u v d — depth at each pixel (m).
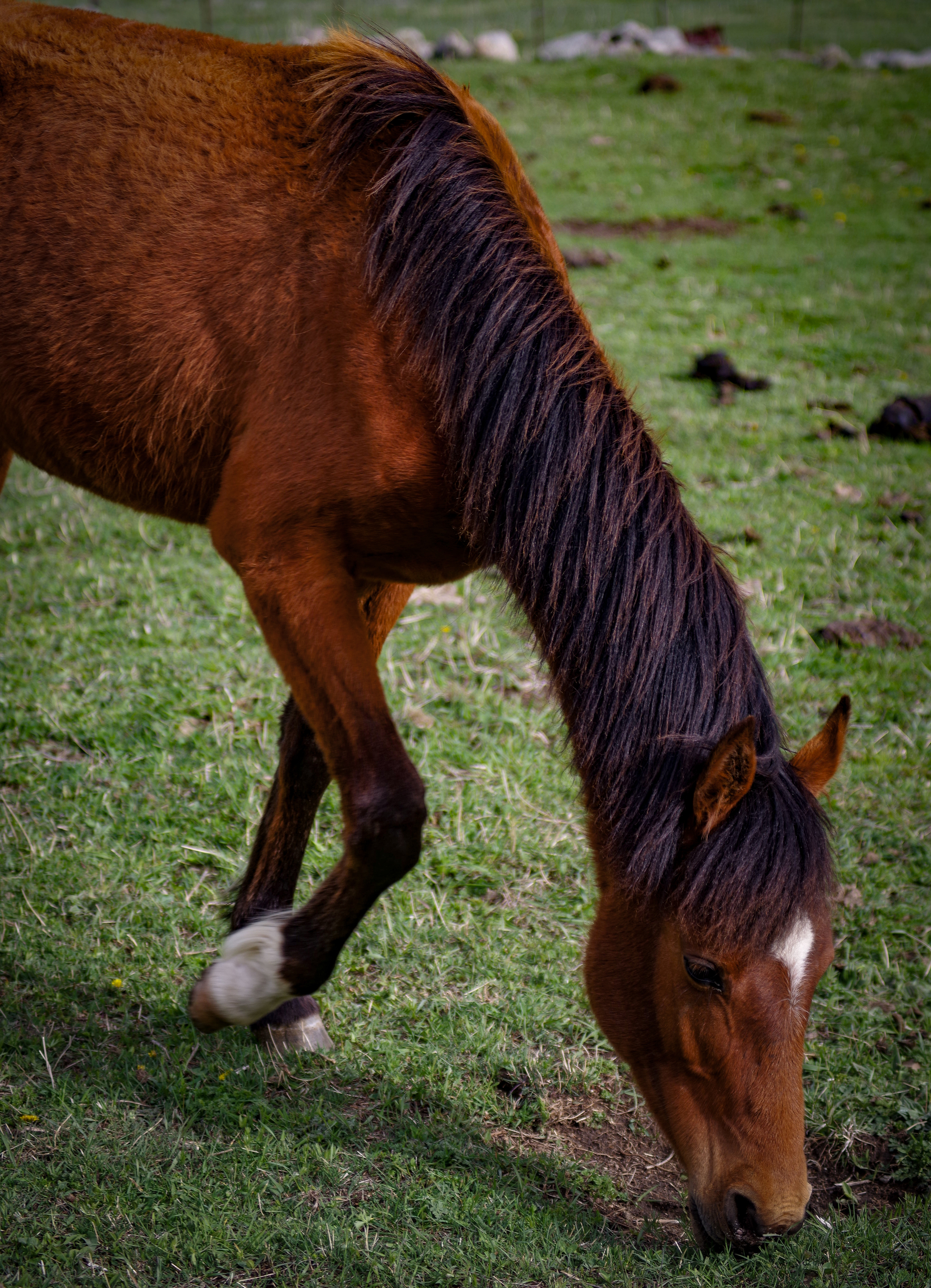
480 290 2.38
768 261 10.54
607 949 2.30
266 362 2.44
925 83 16.36
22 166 2.65
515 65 17.47
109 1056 2.73
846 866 3.63
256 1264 2.20
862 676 4.61
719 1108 2.07
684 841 2.12
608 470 2.31
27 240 2.63
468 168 2.45
